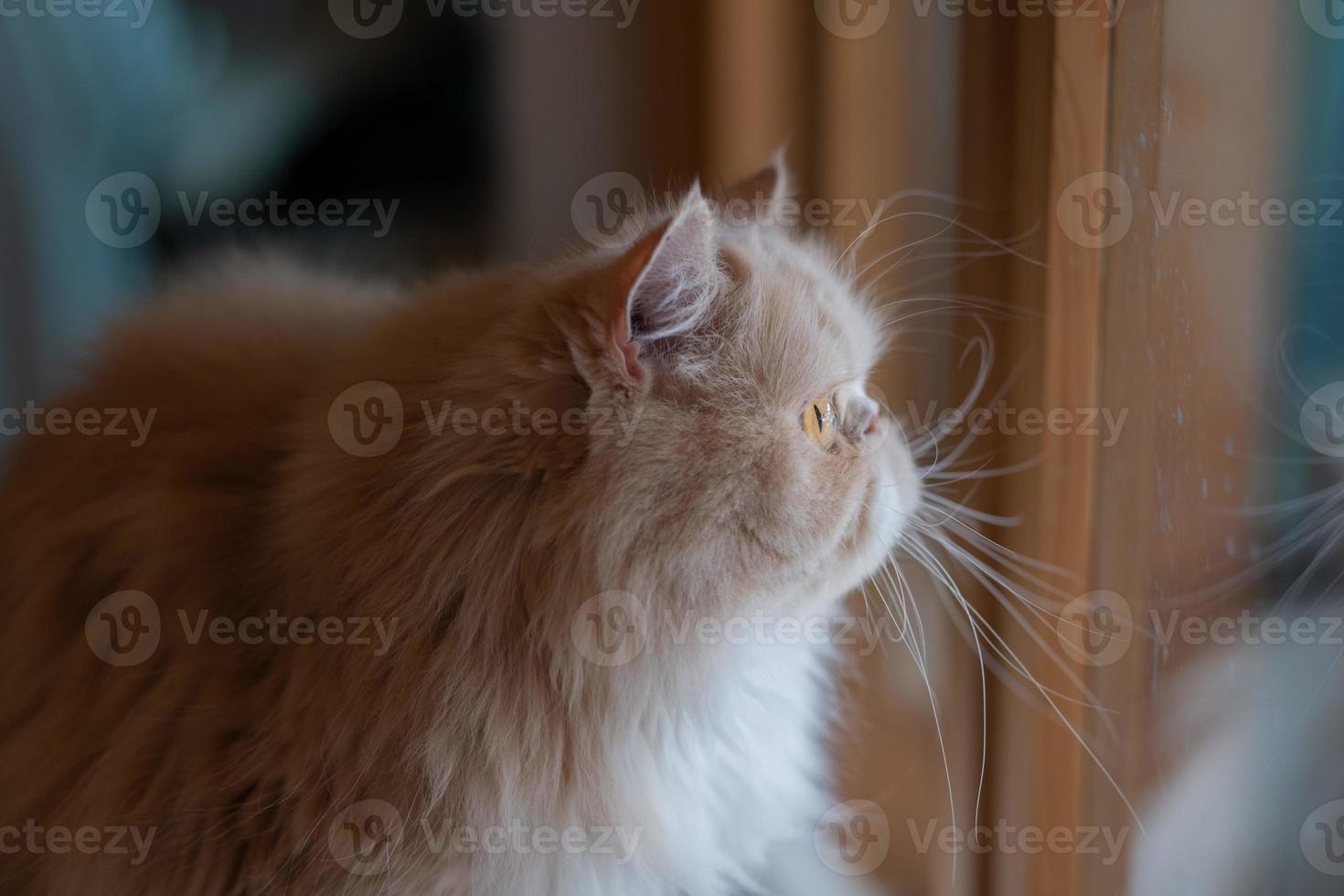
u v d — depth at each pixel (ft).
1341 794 2.77
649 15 5.67
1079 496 3.36
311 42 5.60
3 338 5.17
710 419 2.74
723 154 5.32
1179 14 2.86
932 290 4.17
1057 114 3.30
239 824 2.81
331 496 2.86
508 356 2.73
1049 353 3.50
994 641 3.94
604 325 2.56
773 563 2.85
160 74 5.45
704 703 3.03
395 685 2.74
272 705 2.87
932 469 3.71
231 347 3.52
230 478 3.19
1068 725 3.47
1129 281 3.12
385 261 5.67
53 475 3.30
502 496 2.76
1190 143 2.90
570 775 2.82
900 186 4.25
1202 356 2.94
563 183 5.90
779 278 2.99
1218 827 3.04
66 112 5.18
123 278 5.48
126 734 2.91
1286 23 2.65
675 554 2.70
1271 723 2.90
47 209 5.21
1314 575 2.74
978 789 3.96
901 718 4.20
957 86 3.96
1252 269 2.80
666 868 3.08
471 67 5.74
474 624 2.74
